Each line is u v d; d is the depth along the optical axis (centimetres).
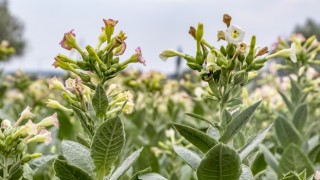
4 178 117
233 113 122
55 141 185
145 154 176
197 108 278
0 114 156
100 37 121
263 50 119
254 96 206
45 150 178
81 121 117
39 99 307
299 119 188
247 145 115
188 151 116
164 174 188
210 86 118
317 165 180
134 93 269
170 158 192
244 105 147
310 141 190
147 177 114
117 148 112
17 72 327
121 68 121
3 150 117
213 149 105
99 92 113
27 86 325
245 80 119
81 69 120
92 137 117
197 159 115
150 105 269
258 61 119
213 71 118
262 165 171
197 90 215
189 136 113
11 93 329
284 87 266
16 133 118
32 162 132
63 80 232
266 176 156
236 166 106
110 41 121
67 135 199
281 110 243
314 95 273
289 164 155
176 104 310
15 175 124
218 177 108
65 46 120
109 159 113
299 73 207
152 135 226
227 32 117
